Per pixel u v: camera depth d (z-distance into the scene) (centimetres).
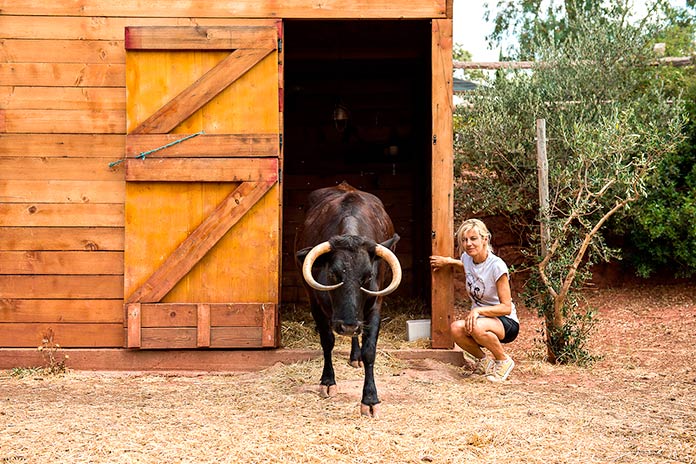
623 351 759
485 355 687
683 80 1138
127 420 494
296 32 936
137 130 672
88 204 683
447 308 700
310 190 1087
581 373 660
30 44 684
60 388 607
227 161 673
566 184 730
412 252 1066
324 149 1091
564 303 714
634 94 1141
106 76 686
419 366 674
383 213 650
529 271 1120
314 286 470
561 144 1027
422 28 926
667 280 1133
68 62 685
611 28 1137
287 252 1078
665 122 1045
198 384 621
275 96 680
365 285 491
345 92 1084
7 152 682
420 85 1022
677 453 425
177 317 671
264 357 678
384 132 1092
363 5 693
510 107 1083
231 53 679
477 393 580
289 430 465
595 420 493
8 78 684
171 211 677
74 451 423
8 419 495
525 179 1046
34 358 675
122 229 682
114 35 686
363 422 488
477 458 417
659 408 530
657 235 1034
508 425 476
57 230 682
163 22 686
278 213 682
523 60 1367
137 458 410
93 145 684
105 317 683
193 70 680
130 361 676
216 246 678
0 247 681
